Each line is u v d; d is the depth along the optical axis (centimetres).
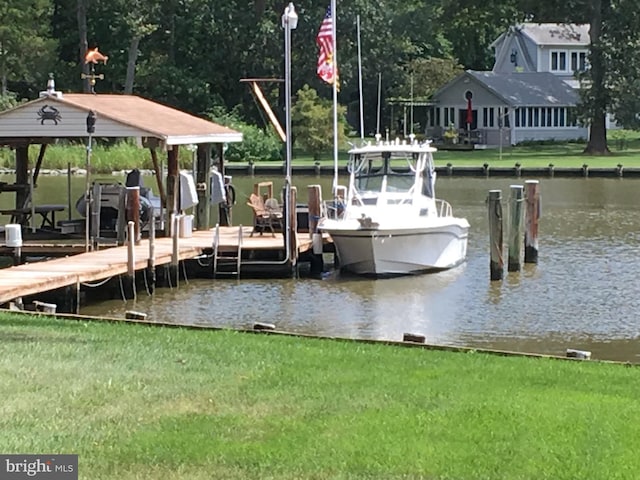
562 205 4384
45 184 5291
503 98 7375
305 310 2275
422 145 2877
